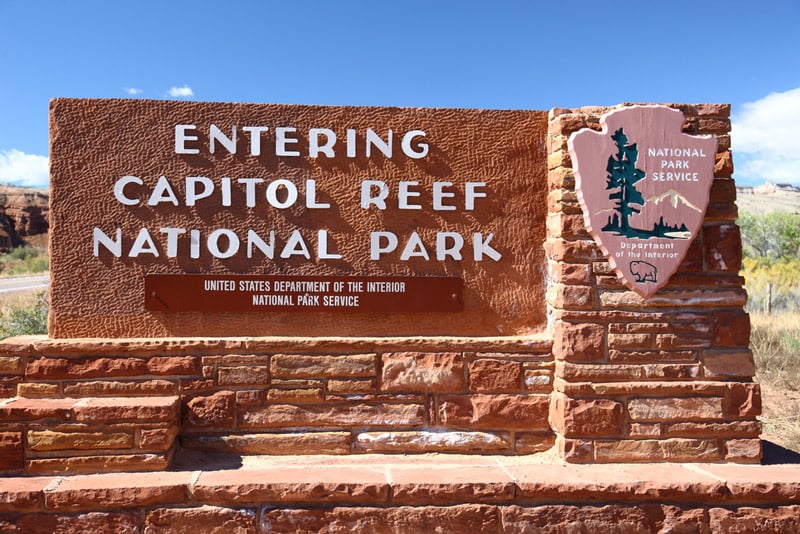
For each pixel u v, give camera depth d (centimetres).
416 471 436
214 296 478
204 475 422
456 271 498
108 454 429
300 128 488
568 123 472
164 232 478
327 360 471
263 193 486
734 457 461
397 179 494
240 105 485
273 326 486
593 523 418
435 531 413
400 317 493
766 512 422
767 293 1540
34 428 426
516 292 502
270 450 467
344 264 489
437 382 476
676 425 459
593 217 456
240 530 407
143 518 403
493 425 478
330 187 490
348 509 411
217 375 466
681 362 463
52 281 472
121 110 477
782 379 920
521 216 503
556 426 468
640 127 460
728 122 474
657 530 420
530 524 417
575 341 459
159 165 479
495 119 503
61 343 454
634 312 462
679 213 458
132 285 477
